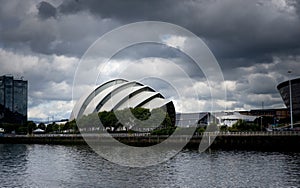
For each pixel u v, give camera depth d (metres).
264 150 85.50
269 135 85.44
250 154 76.38
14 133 178.50
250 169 55.25
